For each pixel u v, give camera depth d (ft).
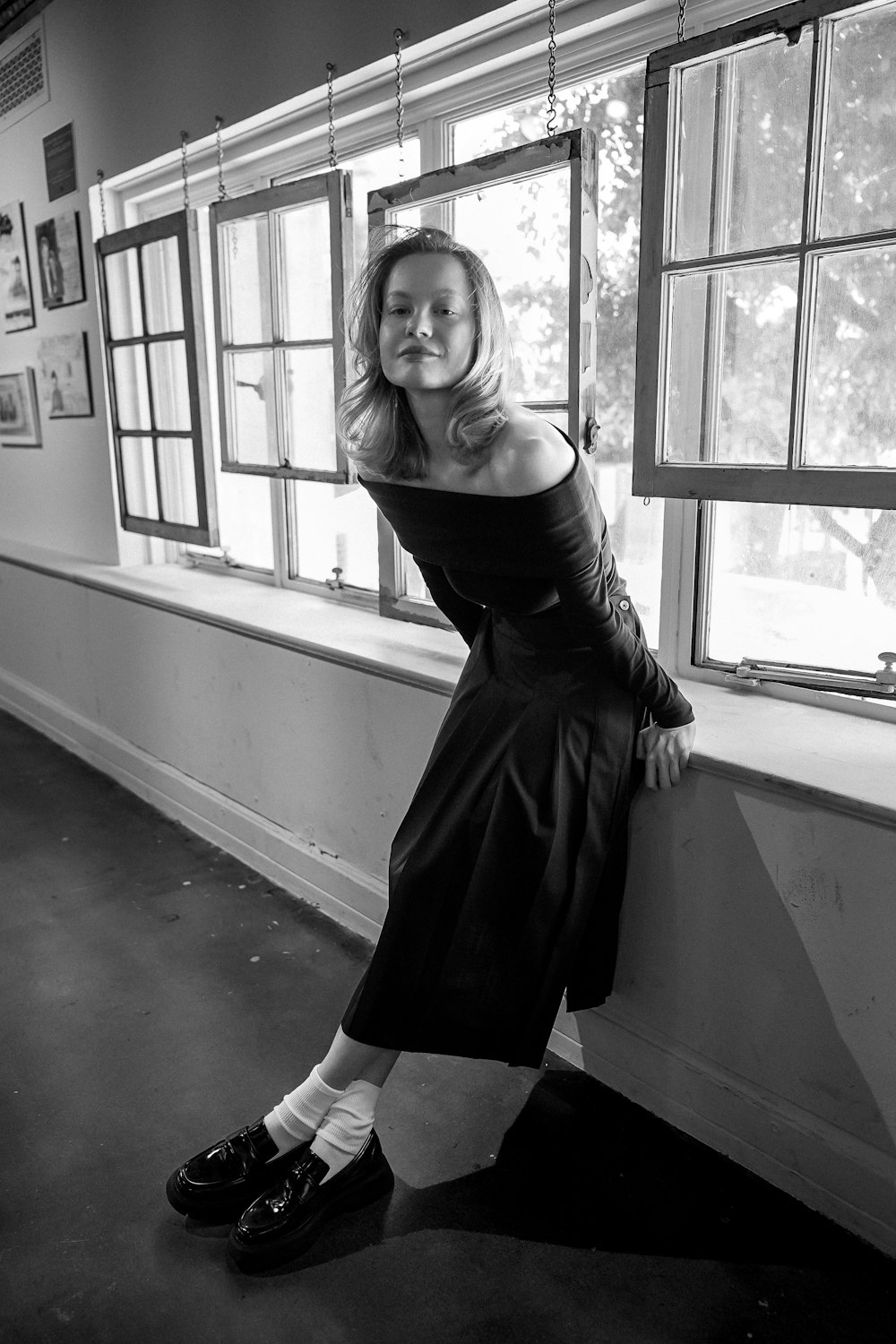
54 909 9.57
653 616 7.72
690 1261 5.56
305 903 9.67
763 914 5.82
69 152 12.35
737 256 5.86
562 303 7.54
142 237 10.72
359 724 8.64
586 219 6.46
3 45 13.39
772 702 6.88
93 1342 5.07
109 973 8.46
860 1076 5.56
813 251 5.53
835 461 6.03
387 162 9.05
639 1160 6.33
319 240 9.07
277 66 9.00
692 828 6.08
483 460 4.76
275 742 9.78
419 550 5.41
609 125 7.21
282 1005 7.98
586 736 5.69
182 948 8.86
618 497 7.71
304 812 9.62
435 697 7.77
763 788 5.61
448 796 5.91
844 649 6.63
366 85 8.58
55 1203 5.98
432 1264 5.56
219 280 9.91
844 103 5.61
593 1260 5.57
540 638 5.64
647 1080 6.75
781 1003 5.86
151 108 10.75
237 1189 5.86
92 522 13.66
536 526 4.69
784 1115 5.96
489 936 5.80
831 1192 5.79
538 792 5.70
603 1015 6.95
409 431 5.10
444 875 5.82
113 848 10.95
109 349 11.93
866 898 5.32
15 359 14.79
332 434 9.29
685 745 5.87
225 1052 7.39
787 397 6.21
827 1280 5.42
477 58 7.71
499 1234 5.75
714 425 6.52
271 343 9.53
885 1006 5.36
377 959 5.84
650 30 6.78
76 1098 6.90
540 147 6.63
